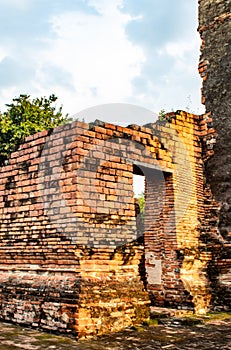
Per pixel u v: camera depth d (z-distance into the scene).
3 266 7.22
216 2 9.59
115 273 6.45
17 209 7.11
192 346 5.26
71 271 6.05
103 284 6.15
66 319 5.71
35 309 6.18
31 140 7.11
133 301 6.48
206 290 8.37
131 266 6.76
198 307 7.93
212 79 9.38
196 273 8.45
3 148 16.56
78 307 5.63
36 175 6.88
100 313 5.87
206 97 9.43
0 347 5.01
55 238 6.37
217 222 8.87
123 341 5.46
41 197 6.72
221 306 8.38
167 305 8.17
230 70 9.09
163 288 8.30
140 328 6.21
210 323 6.97
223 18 9.40
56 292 6.04
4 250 7.21
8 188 7.36
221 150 9.01
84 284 5.90
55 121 19.09
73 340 5.45
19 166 7.22
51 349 4.96
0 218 7.39
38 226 6.68
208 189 9.12
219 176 8.97
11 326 6.33
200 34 9.80
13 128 17.11
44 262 6.54
